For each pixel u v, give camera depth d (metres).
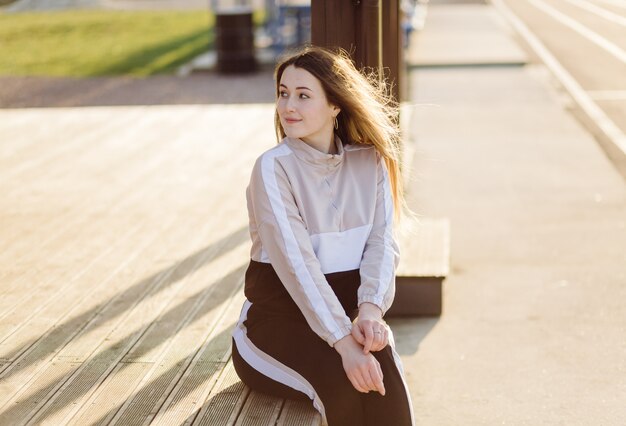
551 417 4.24
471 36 21.75
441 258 5.52
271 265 3.32
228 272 5.20
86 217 6.53
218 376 3.69
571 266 6.30
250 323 3.37
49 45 22.45
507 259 6.50
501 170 9.12
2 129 10.55
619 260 6.39
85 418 3.34
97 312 4.54
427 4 33.59
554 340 5.09
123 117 11.28
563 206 7.79
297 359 3.22
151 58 19.75
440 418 4.28
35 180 7.82
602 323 5.31
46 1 34.94
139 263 5.38
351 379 3.09
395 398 3.14
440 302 5.43
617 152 9.89
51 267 5.32
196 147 9.22
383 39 5.74
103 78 17.16
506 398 4.44
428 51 18.80
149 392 3.55
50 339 4.16
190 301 4.70
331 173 3.34
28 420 3.33
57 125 10.80
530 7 31.44
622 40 21.02
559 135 10.78
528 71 16.28
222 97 14.46
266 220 3.20
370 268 3.33
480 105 12.93
